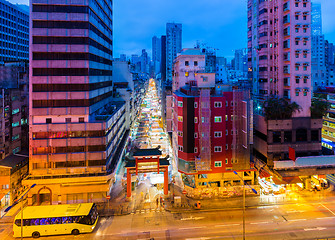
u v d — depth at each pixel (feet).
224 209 149.38
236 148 169.78
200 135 167.02
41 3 151.74
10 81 189.67
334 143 225.56
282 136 176.14
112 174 160.86
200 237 121.08
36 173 153.17
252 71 247.91
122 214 145.28
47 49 153.17
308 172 168.55
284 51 195.31
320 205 151.94
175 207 152.35
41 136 153.79
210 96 167.84
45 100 154.10
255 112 204.54
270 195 166.81
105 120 162.81
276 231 124.88
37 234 123.03
